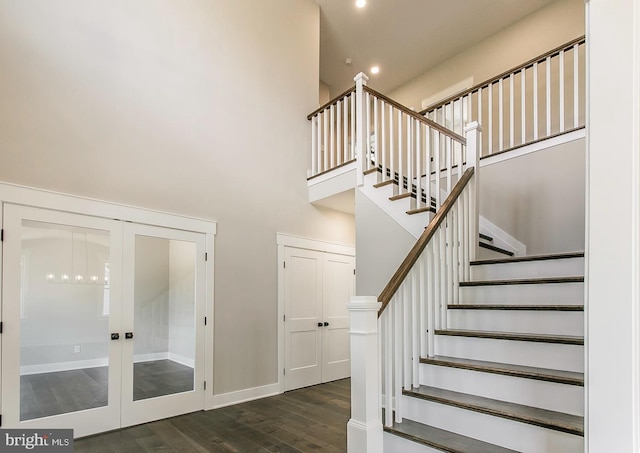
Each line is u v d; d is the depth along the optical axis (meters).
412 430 2.27
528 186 4.11
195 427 3.42
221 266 4.25
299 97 5.38
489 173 4.45
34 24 3.18
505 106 5.78
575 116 3.81
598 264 1.24
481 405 2.13
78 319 3.23
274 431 3.32
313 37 5.69
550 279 2.57
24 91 3.08
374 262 3.96
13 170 2.98
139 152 3.72
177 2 4.17
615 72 1.24
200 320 4.01
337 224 5.70
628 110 1.21
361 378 2.19
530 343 2.30
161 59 3.97
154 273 3.73
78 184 3.31
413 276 2.65
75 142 3.32
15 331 2.91
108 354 3.37
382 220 3.92
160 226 3.80
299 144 5.29
